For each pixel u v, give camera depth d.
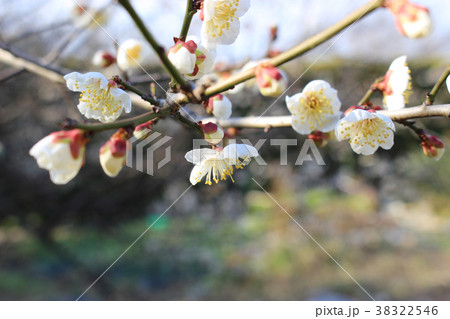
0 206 4.99
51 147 1.10
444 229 7.64
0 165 5.01
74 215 5.57
